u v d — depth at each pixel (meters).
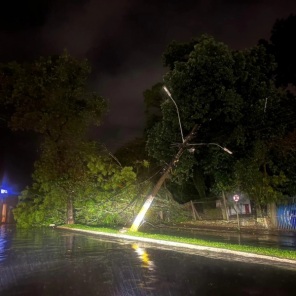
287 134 23.09
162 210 28.92
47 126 27.70
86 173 28.06
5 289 8.19
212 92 18.61
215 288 8.11
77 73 28.31
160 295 7.55
